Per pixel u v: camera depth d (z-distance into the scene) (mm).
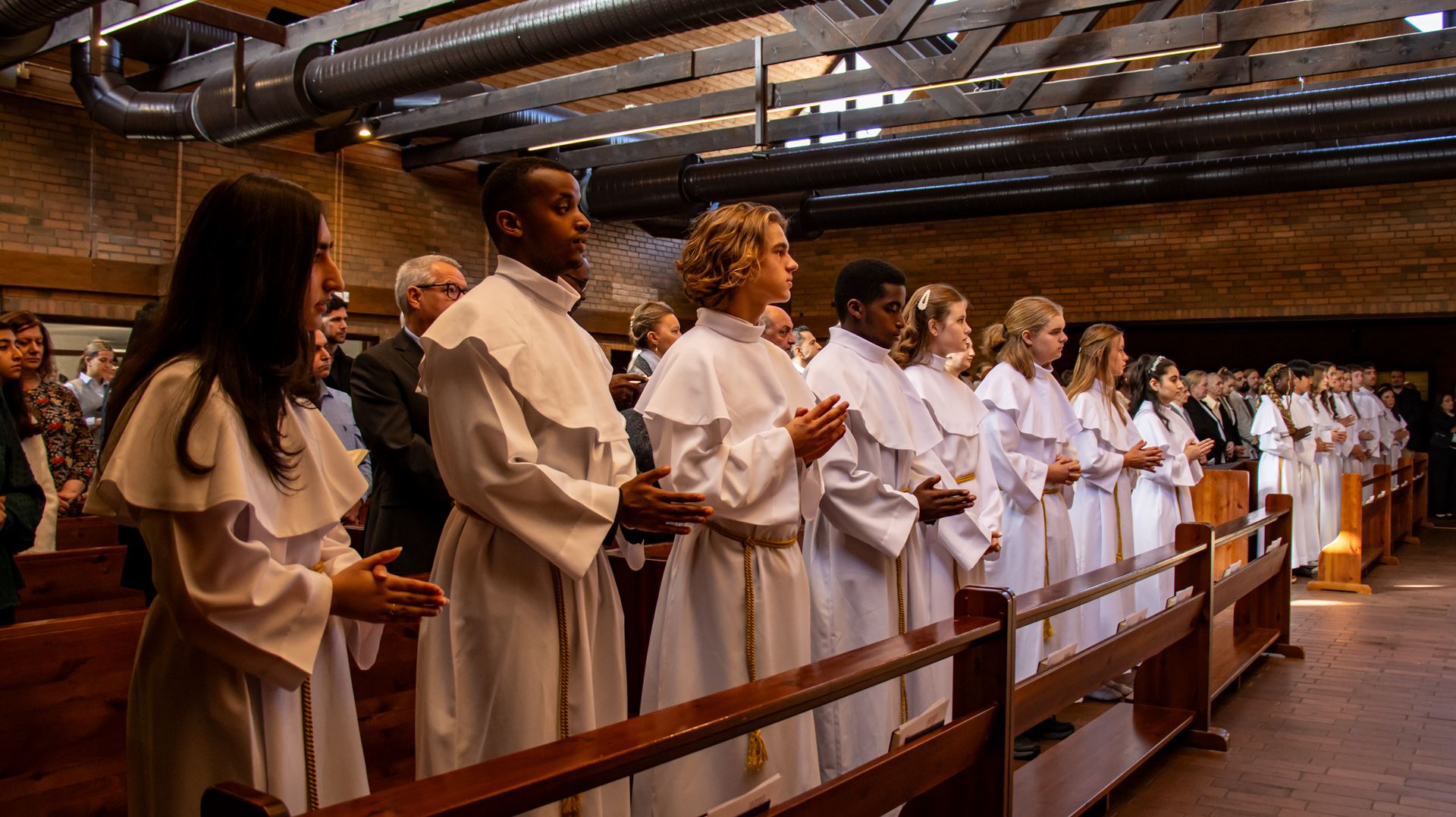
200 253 1774
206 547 1643
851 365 3490
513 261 2326
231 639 1658
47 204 9281
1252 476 8523
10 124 9070
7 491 3189
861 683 2098
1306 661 5801
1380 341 16188
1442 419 15344
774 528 2750
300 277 1807
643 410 2748
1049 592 3064
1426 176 11008
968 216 12812
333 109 8430
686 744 1689
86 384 8109
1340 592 8352
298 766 1787
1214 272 14391
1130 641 3553
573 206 2365
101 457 1740
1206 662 4324
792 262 2947
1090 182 12094
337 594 1793
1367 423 12469
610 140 13031
